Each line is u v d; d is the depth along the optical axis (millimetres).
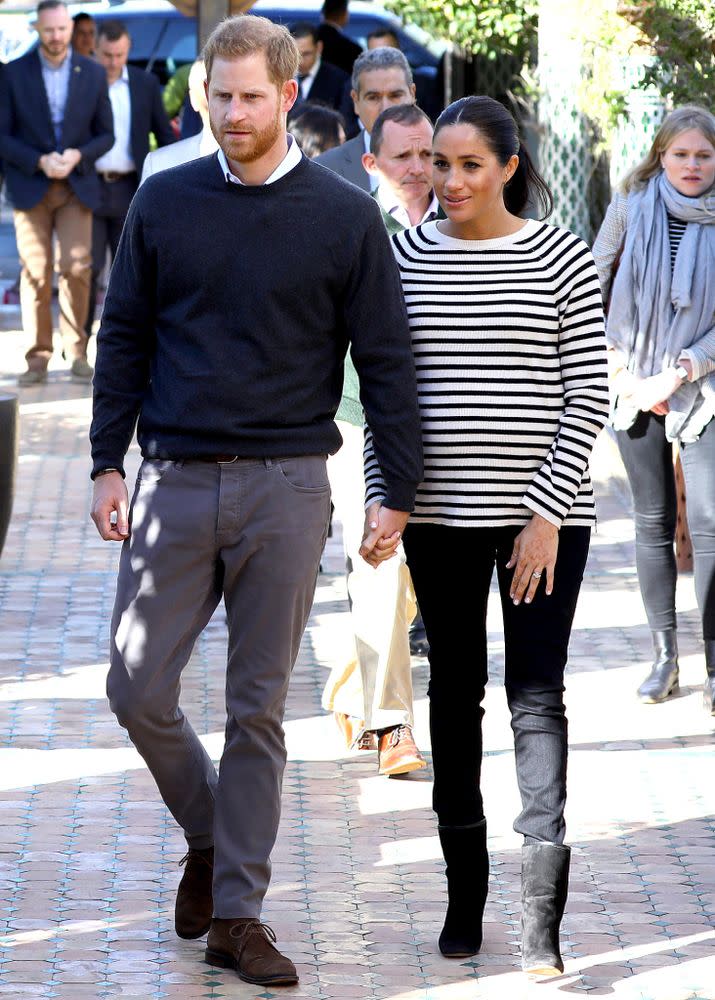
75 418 28750
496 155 9891
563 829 10148
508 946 10789
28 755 14180
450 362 10039
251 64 9594
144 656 10078
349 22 42219
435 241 10219
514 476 10070
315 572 10273
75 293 31484
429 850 12336
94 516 10312
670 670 15734
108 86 31328
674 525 15766
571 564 10188
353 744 14273
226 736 10336
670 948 10766
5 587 19672
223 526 10016
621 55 21328
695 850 12336
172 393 9992
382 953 10680
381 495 10297
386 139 13828
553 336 10047
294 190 9875
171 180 9969
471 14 32594
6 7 34156
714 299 14758
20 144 30594
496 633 17797
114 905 11305
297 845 12391
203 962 10477
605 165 32938
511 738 14734
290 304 9852
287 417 10016
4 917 11062
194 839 10703
